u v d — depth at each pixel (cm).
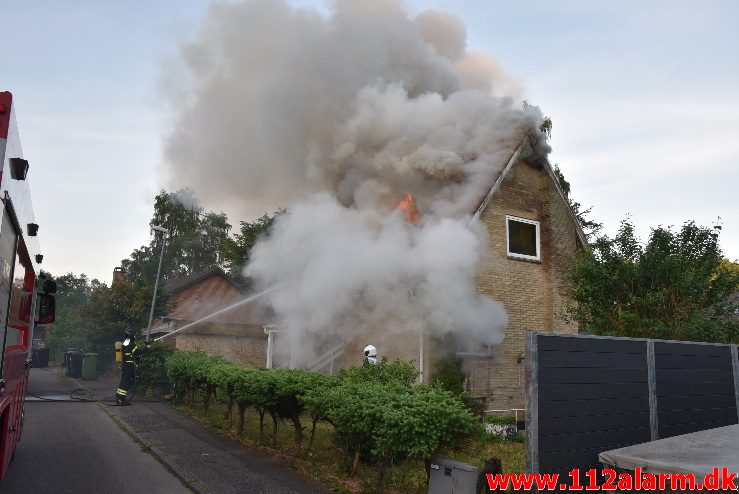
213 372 923
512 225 1246
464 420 480
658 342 602
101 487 583
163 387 1342
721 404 658
